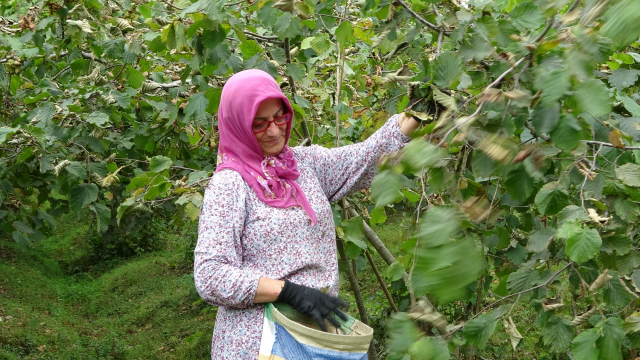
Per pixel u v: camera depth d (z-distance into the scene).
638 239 1.65
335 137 2.80
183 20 1.95
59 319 8.23
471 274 0.57
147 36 2.12
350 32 1.92
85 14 2.53
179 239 11.16
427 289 0.58
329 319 1.50
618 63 1.72
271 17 1.98
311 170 1.66
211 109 2.36
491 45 1.12
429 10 1.59
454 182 0.95
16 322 7.69
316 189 1.62
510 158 0.77
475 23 1.22
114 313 8.65
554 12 0.83
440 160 0.78
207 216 1.51
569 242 0.94
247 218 1.53
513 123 1.01
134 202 2.19
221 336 1.54
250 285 1.43
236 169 1.54
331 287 1.57
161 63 3.45
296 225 1.52
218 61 2.10
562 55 0.79
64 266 10.28
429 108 1.42
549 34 0.95
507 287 1.40
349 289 7.11
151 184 2.15
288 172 1.57
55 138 2.83
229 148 1.58
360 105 2.94
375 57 2.91
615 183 1.10
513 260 2.20
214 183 1.54
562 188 1.02
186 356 7.01
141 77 2.62
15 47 2.94
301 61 2.74
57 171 2.79
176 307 8.55
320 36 2.21
